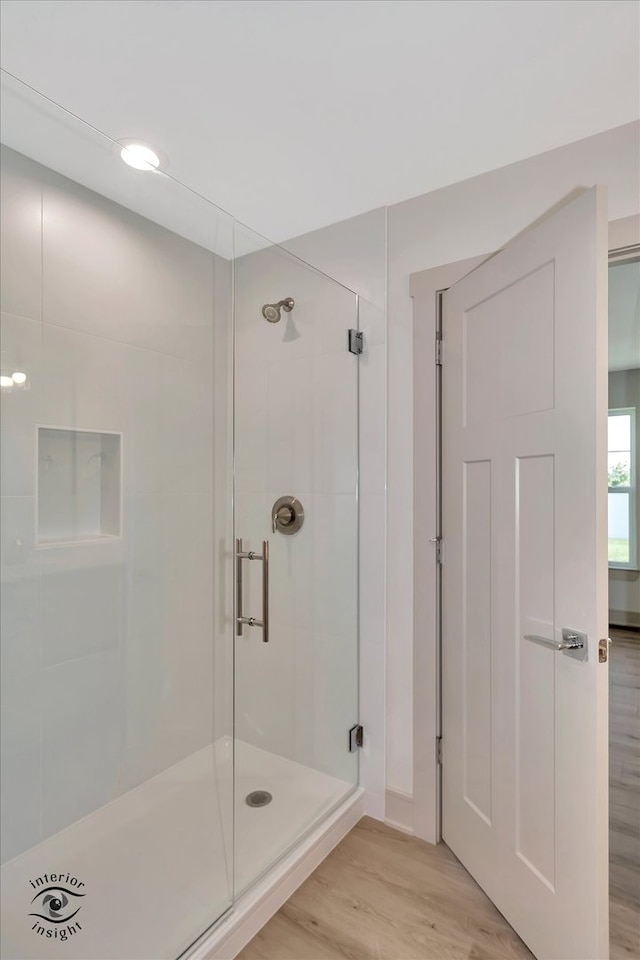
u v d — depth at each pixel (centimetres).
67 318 177
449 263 185
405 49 124
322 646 206
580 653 128
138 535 200
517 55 126
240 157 169
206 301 222
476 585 170
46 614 172
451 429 183
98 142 160
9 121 149
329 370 208
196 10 113
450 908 158
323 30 119
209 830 178
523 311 149
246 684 212
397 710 197
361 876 171
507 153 167
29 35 120
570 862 129
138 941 138
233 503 223
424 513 190
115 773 189
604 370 124
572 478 131
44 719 170
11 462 163
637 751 198
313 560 208
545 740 140
